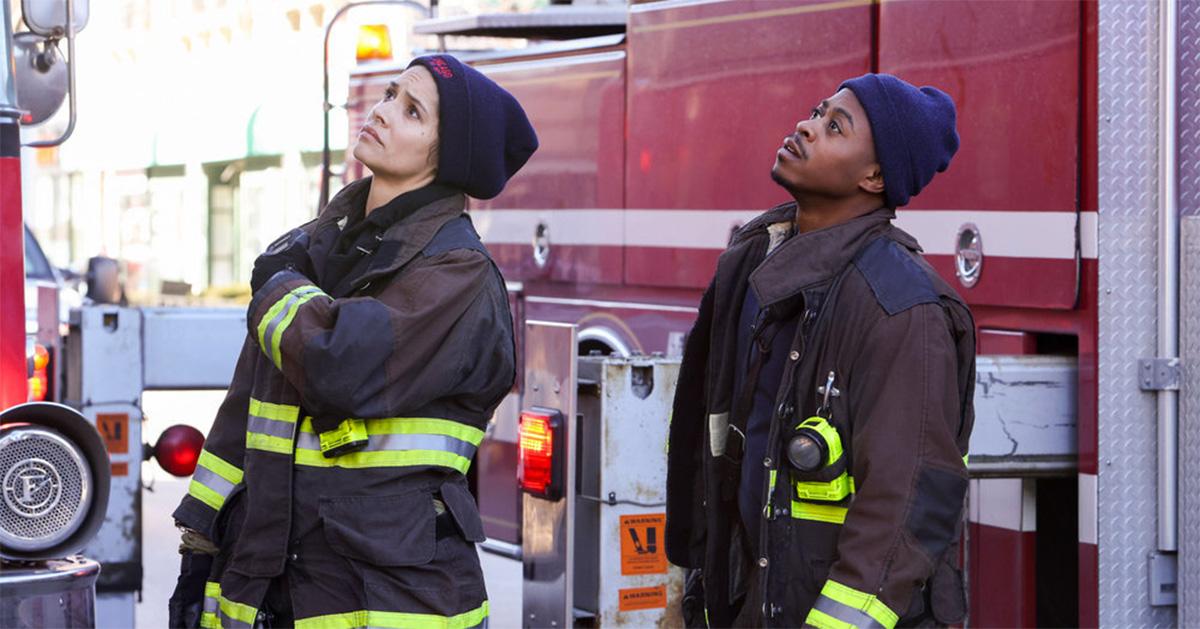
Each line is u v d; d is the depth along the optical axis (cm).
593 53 667
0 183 372
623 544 452
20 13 404
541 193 704
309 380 295
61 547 339
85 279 921
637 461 454
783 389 317
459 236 314
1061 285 445
